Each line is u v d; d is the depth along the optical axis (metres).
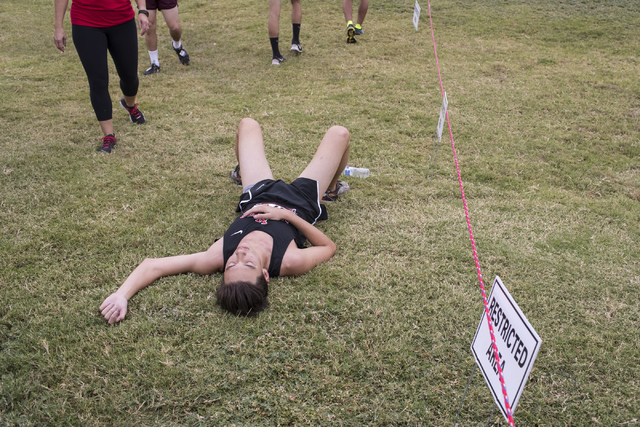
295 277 2.73
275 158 4.12
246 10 8.93
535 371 2.20
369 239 3.09
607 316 2.51
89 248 2.95
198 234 3.12
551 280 2.75
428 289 2.67
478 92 5.55
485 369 1.73
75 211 3.29
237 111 5.05
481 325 1.80
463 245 3.05
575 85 5.75
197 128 4.65
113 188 3.60
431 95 5.47
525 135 4.62
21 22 8.07
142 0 4.34
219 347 2.28
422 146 4.41
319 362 2.23
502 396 1.59
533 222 3.31
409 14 8.59
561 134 4.64
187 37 7.61
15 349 2.24
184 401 2.03
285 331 2.37
